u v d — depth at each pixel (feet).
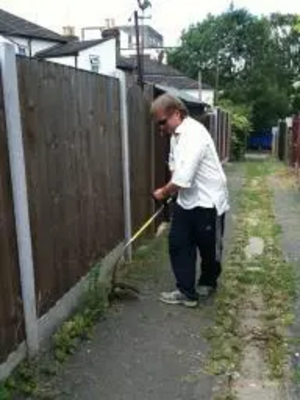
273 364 14.57
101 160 19.43
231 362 14.66
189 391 13.33
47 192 14.74
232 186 51.90
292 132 73.82
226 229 31.07
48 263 14.93
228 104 134.72
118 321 17.07
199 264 22.07
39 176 14.21
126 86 22.04
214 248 18.37
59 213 15.60
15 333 13.21
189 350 15.33
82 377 13.82
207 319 17.35
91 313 17.12
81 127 17.29
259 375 14.11
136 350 15.26
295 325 17.12
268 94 162.09
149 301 18.67
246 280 21.09
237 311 18.15
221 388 13.48
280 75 184.14
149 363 14.60
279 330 16.66
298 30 59.41
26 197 13.32
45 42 85.20
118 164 21.62
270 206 39.50
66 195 16.10
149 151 26.27
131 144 23.16
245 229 31.07
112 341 15.75
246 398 13.09
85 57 85.81
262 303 18.89
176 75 147.95
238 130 94.17
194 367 14.43
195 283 18.78
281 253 25.50
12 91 12.59
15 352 13.30
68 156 16.21
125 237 22.61
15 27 80.23
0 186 12.37
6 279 12.69
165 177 29.60
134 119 23.65
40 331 14.56
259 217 35.01
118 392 13.24
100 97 19.20
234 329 16.65
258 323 17.24
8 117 12.53
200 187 17.67
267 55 186.60
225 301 18.66
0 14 83.76
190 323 17.03
